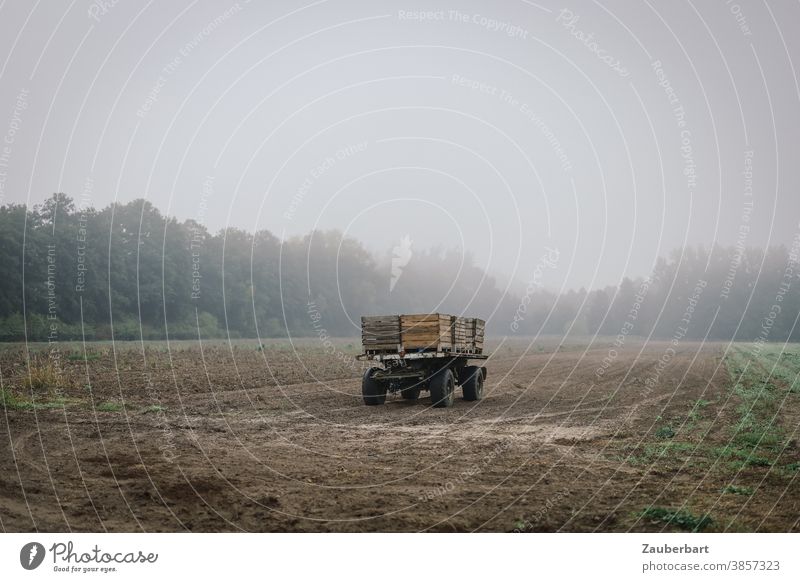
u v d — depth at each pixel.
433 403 16.33
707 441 11.53
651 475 9.02
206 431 12.35
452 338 17.00
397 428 13.02
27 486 8.20
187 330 70.81
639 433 12.45
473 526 7.01
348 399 17.94
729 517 7.22
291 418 14.27
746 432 12.38
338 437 11.91
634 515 7.29
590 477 8.91
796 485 8.45
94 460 9.68
